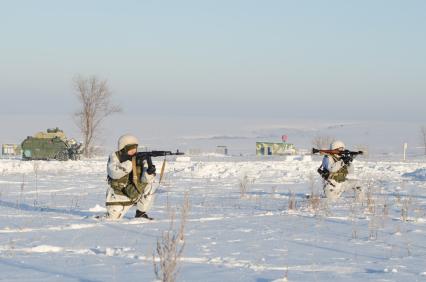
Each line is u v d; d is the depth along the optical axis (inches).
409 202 614.9
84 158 2352.4
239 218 487.5
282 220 475.5
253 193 791.1
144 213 476.4
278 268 276.7
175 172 1296.8
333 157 655.8
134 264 274.2
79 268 264.8
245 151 3750.0
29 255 300.0
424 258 310.8
